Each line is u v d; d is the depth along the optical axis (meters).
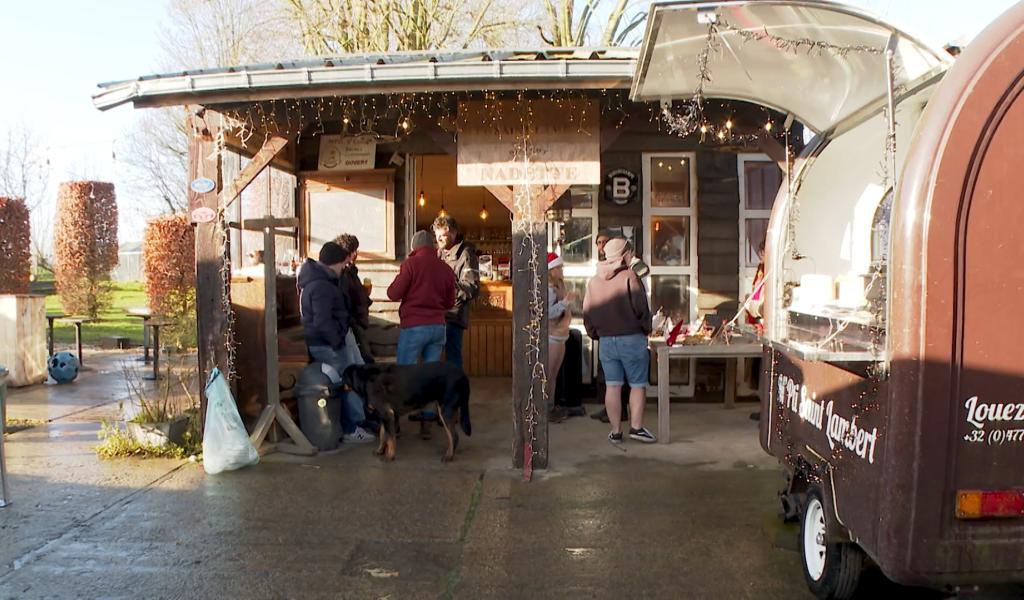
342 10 13.63
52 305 20.14
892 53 3.17
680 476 5.29
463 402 5.77
